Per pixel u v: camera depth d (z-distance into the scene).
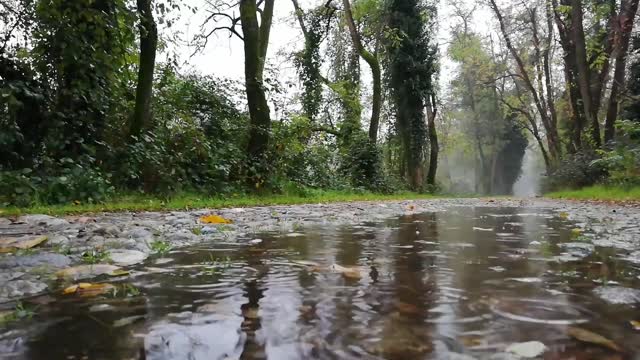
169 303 1.72
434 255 2.95
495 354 1.21
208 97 13.18
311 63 21.48
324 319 1.51
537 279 2.18
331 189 16.98
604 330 1.41
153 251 3.12
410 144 24.98
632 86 18.98
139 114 9.71
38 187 7.12
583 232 4.41
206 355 1.20
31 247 3.20
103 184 7.74
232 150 11.81
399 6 24.06
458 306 1.68
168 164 9.73
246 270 2.41
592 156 19.16
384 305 1.69
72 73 8.42
